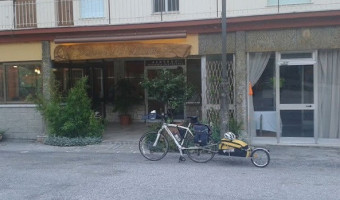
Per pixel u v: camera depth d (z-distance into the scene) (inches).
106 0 507.2
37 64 530.0
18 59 524.1
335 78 456.1
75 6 516.4
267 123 473.7
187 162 383.6
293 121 466.9
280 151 431.2
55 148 471.2
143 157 411.2
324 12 427.8
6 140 528.7
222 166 366.0
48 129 504.4
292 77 464.1
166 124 393.7
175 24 467.2
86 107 500.4
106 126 613.0
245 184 301.4
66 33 501.0
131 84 650.2
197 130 379.6
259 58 468.8
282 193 277.1
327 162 380.5
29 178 329.4
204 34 470.0
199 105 583.8
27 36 515.2
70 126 482.0
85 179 322.3
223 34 406.6
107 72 664.4
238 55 461.7
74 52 502.9
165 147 395.2
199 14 477.7
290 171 345.7
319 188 289.3
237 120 462.6
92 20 511.8
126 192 282.2
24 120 524.4
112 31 490.0
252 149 368.8
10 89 539.2
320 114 462.0
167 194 276.2
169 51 477.4
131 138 513.0
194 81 610.5
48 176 335.0
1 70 540.4
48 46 512.7
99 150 451.8
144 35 476.4
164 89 451.8
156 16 492.7
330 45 440.8
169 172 342.3
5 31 512.1
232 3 464.8
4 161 402.9
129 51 488.7
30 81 532.7
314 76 457.1
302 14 432.5
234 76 468.8
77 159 406.6
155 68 641.0
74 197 272.7
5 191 291.0
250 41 458.9
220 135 416.2
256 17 443.5
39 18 526.0
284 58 463.5
